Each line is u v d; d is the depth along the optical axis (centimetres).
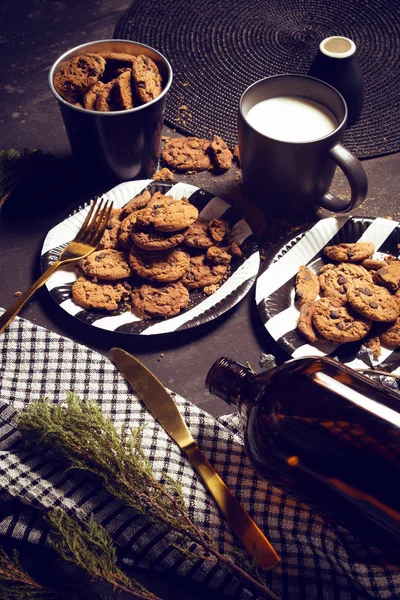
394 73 105
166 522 66
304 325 80
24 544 70
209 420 74
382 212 92
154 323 80
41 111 102
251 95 89
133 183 90
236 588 67
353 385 68
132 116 85
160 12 112
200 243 85
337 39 95
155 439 73
